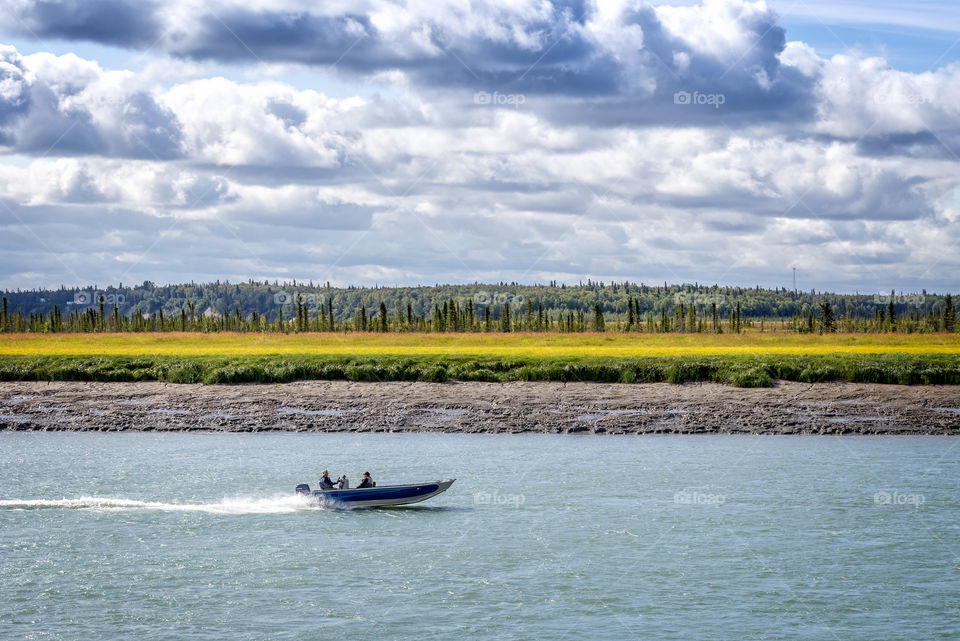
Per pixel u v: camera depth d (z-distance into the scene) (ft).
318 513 134.41
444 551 114.73
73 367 269.03
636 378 260.62
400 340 424.87
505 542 118.73
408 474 160.35
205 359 281.95
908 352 326.03
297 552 114.42
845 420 216.13
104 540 119.34
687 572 107.04
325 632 89.04
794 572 107.24
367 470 163.84
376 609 94.94
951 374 254.68
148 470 163.63
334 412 226.79
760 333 565.53
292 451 183.62
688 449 186.39
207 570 107.14
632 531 123.95
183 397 242.58
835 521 129.49
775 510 135.13
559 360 275.59
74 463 169.99
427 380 261.24
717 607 96.17
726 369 260.01
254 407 231.71
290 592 100.01
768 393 243.19
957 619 93.45
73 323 652.48
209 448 187.52
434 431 209.26
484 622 91.71
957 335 468.75
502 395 242.99
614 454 180.14
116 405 234.58
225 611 94.27
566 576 105.29
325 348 358.23
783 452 183.11
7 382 262.06
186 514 132.87
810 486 151.02
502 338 444.55
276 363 271.90
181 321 643.86
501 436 203.51
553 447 188.85
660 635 88.58
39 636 87.51
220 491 147.13
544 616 93.30
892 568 109.09
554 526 126.31
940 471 163.73
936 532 123.95
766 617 93.30
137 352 331.36
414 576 105.19
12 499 140.87
